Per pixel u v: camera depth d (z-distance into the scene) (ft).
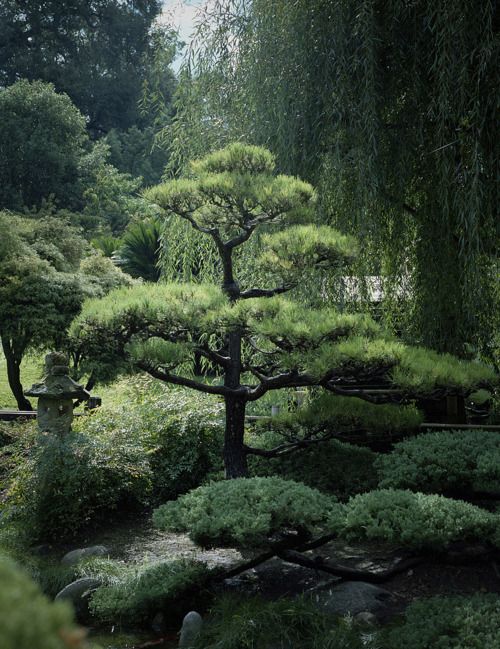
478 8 19.88
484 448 17.51
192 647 13.28
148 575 15.31
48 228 42.75
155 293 18.22
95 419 23.27
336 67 21.66
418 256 22.85
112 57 116.47
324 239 18.07
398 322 24.89
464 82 19.43
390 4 20.76
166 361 18.08
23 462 20.51
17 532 18.85
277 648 12.73
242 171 19.21
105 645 13.92
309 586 15.55
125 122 120.37
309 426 20.44
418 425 20.17
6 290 34.83
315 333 17.22
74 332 18.06
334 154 21.59
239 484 15.72
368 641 12.48
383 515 14.14
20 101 93.81
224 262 19.86
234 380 19.77
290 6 22.74
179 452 22.38
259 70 23.20
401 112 21.91
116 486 20.71
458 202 20.10
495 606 12.12
